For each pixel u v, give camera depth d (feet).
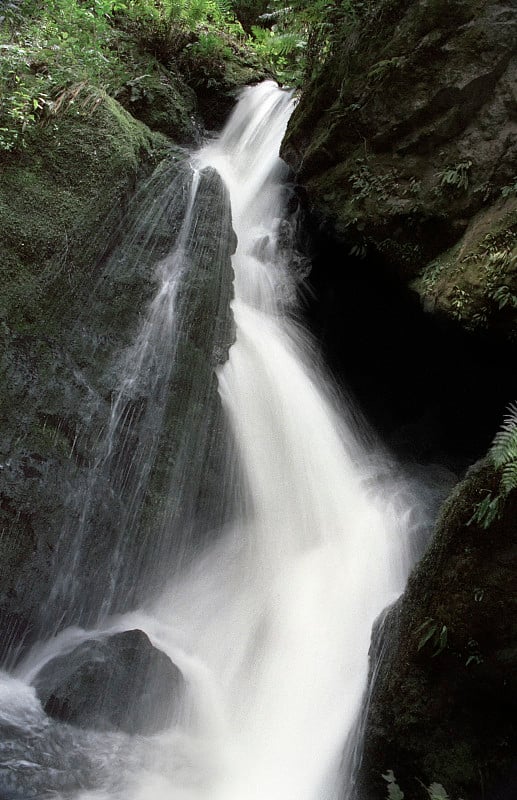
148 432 18.97
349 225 22.52
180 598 19.19
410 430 24.84
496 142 19.72
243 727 16.85
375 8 22.47
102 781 14.24
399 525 20.94
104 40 27.96
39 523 16.70
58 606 16.90
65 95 21.11
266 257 26.61
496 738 14.48
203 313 21.06
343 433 24.27
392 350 24.35
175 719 16.17
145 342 19.61
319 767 15.72
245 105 31.35
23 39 23.02
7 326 17.22
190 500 19.57
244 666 17.93
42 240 18.33
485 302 18.60
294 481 21.75
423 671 14.60
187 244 21.53
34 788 13.51
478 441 22.59
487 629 13.91
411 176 21.31
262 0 42.75
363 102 22.30
